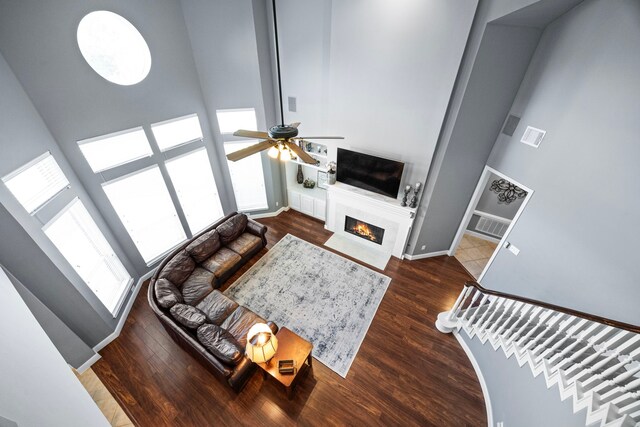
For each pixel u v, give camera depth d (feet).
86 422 4.69
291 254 18.75
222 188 20.17
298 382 11.62
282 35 15.69
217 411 10.75
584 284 10.48
